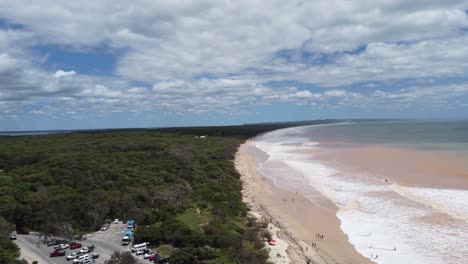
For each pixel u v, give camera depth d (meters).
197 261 43.84
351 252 50.56
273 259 47.19
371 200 75.81
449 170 104.25
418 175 98.88
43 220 58.69
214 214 61.94
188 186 82.56
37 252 50.19
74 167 91.00
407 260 47.22
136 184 79.19
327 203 76.06
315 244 53.88
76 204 63.38
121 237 55.06
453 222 59.94
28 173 88.56
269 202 78.88
